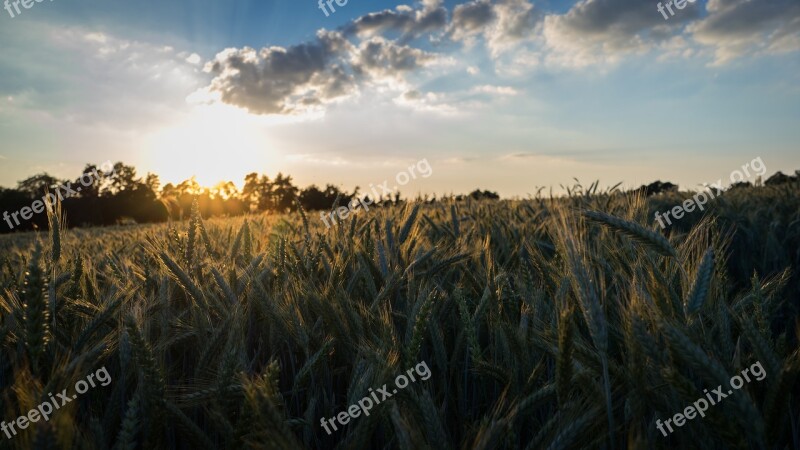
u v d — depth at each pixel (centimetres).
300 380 214
